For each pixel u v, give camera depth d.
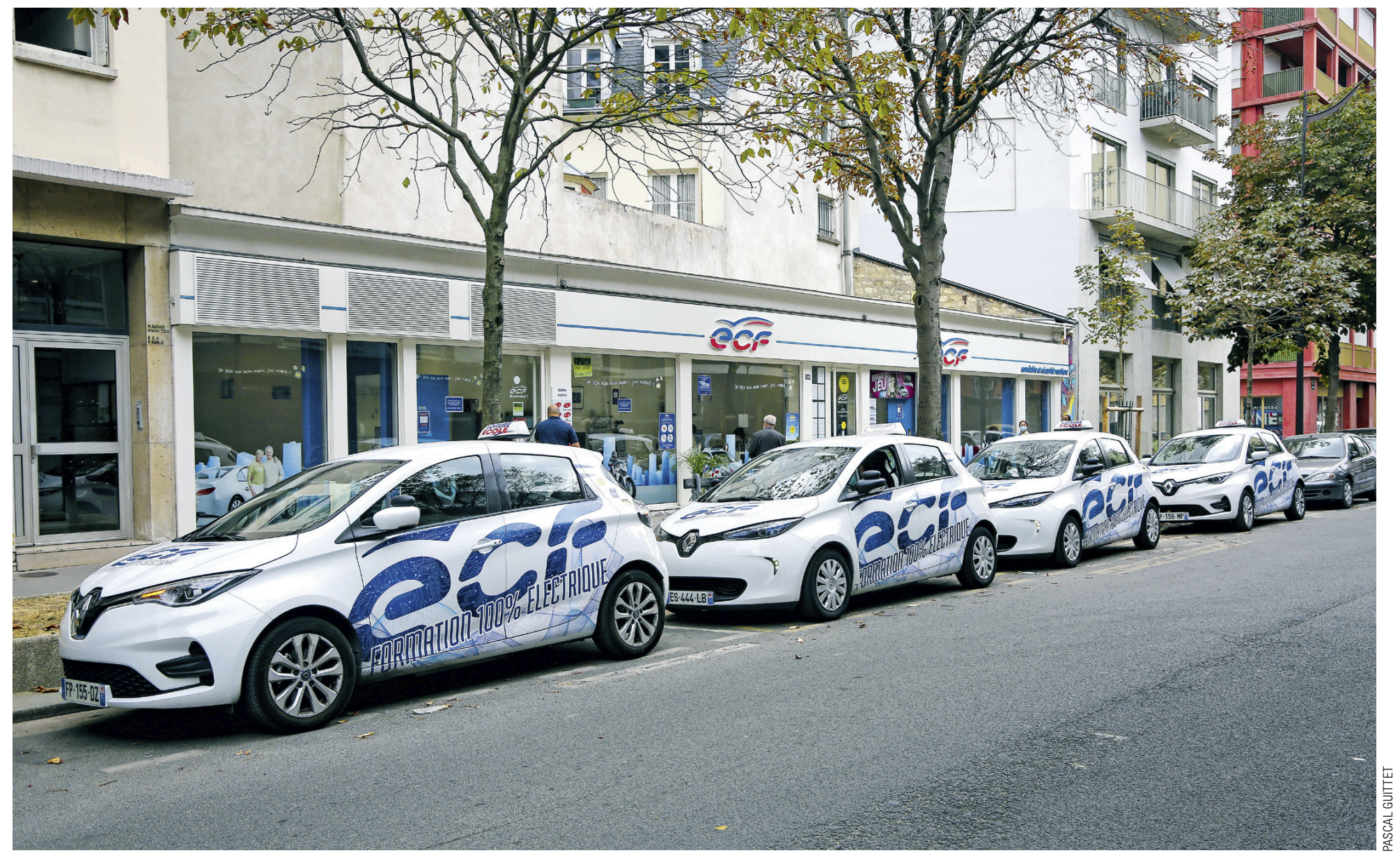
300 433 12.87
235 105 13.98
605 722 5.92
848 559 9.43
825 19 14.42
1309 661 7.03
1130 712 5.87
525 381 15.47
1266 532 16.50
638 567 7.84
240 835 4.29
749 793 4.63
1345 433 23.02
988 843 4.03
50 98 10.64
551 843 4.09
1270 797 4.52
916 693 6.39
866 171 15.80
